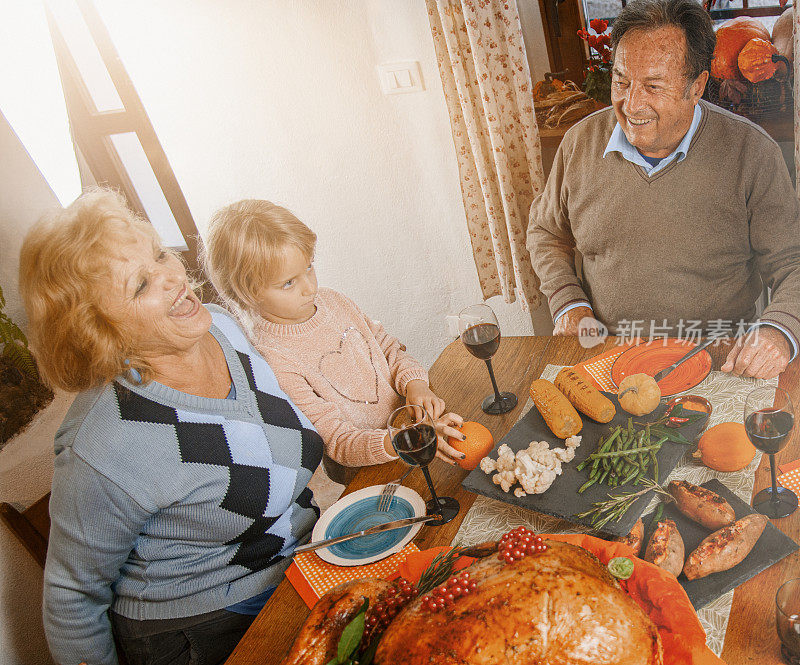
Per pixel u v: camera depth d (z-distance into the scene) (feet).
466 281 9.09
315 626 2.81
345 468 5.26
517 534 2.66
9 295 6.31
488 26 6.29
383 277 9.44
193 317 4.01
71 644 4.06
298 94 8.35
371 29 7.61
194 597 4.21
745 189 4.91
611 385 4.10
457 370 4.98
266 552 4.39
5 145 6.74
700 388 3.90
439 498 3.78
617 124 5.14
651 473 3.27
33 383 6.21
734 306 5.41
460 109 7.25
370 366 5.21
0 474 5.99
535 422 3.88
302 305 4.76
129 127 9.55
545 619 2.25
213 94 8.73
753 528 2.80
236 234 4.43
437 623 2.37
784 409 2.92
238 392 4.45
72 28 8.83
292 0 7.70
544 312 8.49
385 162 8.50
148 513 3.96
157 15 8.38
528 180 7.16
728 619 2.63
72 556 3.90
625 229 5.42
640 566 2.75
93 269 3.60
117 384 4.02
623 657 2.20
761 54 5.31
